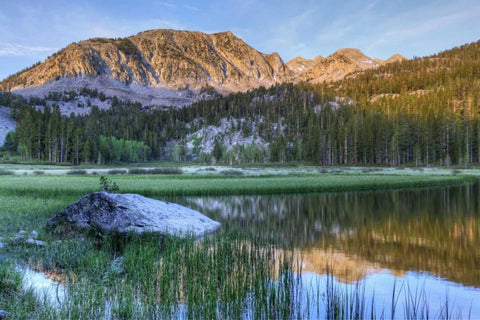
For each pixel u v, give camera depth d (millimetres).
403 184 41000
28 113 121812
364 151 107000
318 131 118000
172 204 18844
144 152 136250
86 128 123062
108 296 7125
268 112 158125
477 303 7527
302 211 23141
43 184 32594
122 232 13188
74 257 9992
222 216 21078
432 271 10039
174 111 196875
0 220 14586
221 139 154250
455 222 18875
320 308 7059
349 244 13703
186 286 7973
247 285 7863
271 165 108750
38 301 6570
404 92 188625
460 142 93875
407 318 6605
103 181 19375
